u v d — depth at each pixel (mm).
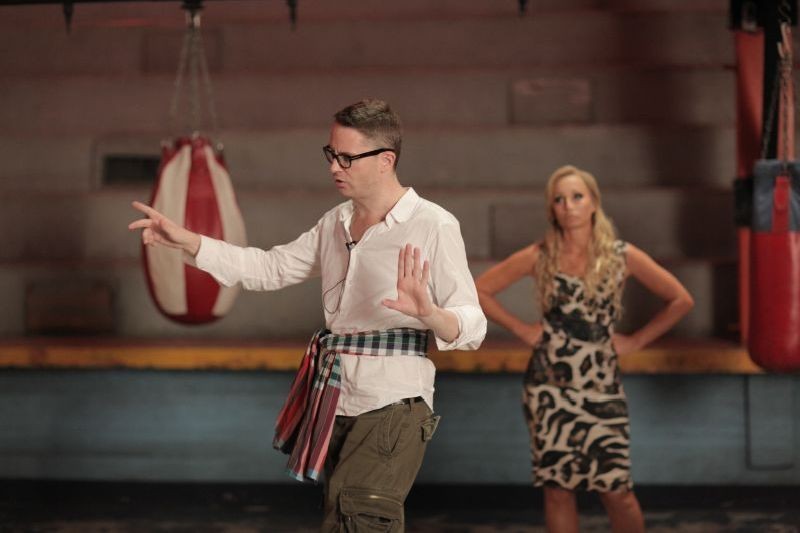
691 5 10711
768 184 6410
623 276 6609
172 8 10844
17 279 8938
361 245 4715
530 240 9156
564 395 6488
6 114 10156
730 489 8227
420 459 4770
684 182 9531
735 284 8672
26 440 8375
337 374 4699
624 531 6594
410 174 9641
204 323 7484
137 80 10133
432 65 10484
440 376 8234
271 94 10102
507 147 9609
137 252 9336
